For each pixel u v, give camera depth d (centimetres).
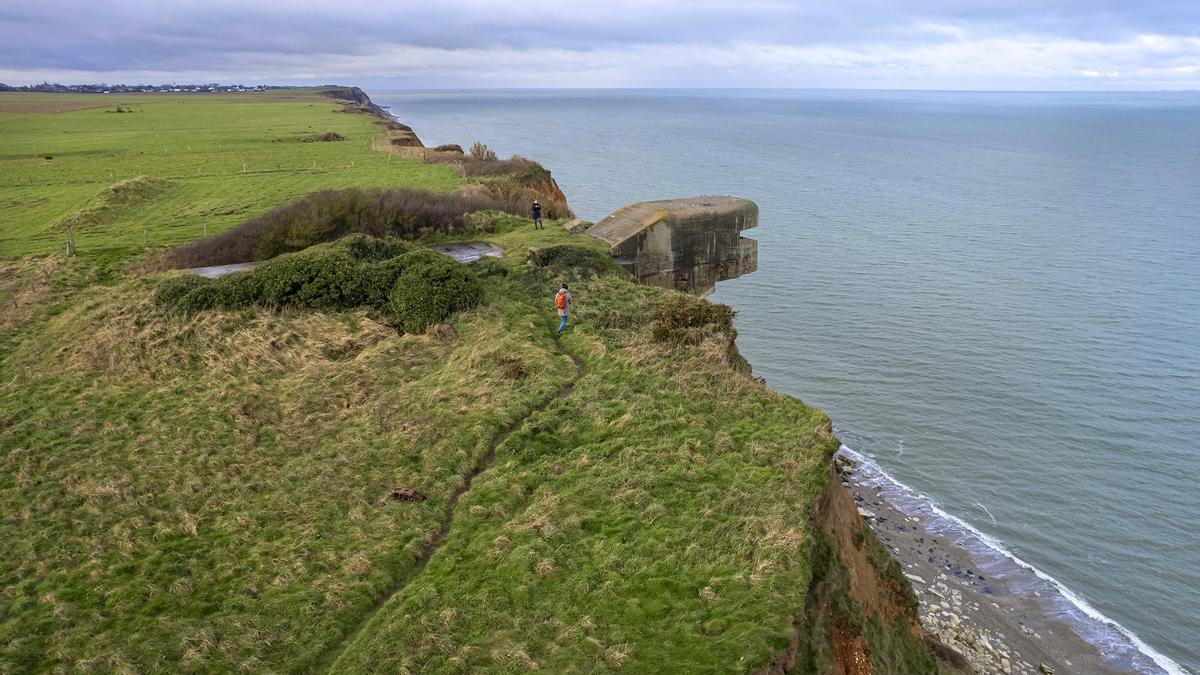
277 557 1302
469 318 2289
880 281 5222
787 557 1241
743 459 1551
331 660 1095
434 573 1253
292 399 1850
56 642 1115
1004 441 3234
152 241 3362
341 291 2391
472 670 1050
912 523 2752
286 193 4572
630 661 1055
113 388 1933
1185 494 2872
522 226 3362
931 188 9200
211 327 2209
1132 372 3794
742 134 17825
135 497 1476
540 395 1814
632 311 2344
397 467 1561
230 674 1065
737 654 1056
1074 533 2692
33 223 3862
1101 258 5781
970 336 4247
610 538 1320
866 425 3388
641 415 1708
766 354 4069
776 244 6247
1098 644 2216
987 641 2178
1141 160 12612
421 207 3359
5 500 1475
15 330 2400
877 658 1381
